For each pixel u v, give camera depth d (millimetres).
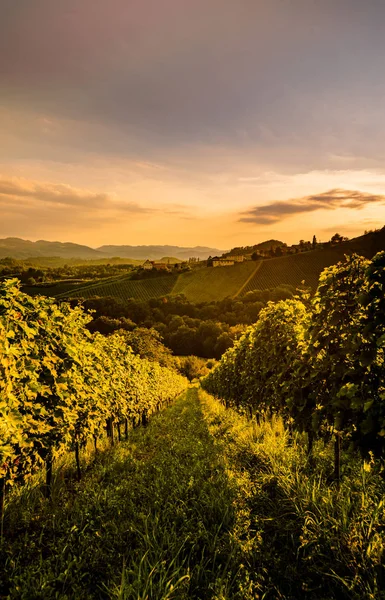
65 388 6738
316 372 5492
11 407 4934
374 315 4398
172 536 4199
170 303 107000
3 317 5000
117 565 3854
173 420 16516
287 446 7508
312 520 4109
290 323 8508
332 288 5371
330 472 5781
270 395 9711
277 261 151250
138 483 6504
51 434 6398
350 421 4723
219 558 3926
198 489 5660
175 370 54219
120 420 13188
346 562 3494
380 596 3016
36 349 6109
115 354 14570
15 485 5602
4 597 3352
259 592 3354
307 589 3275
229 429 11352
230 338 77688
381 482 4734
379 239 150875
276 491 5312
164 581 3354
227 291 132000
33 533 4641
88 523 4703
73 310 9461
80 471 7914
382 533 3637
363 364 4371
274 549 3957
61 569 3740
